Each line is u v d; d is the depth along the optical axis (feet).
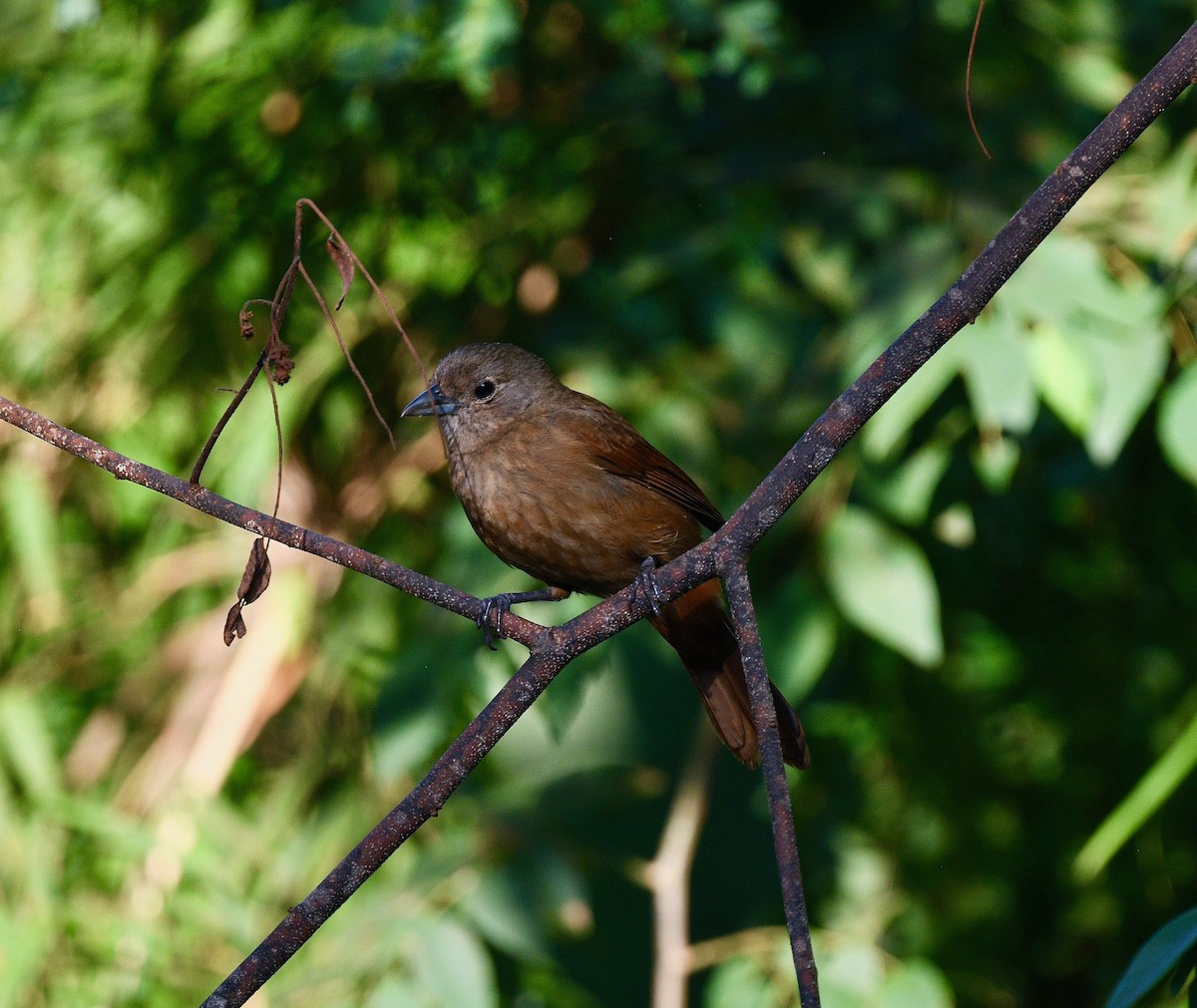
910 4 33.58
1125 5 34.71
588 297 34.35
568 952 35.04
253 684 34.45
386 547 35.60
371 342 36.37
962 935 40.01
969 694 39.45
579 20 35.04
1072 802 39.47
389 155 34.99
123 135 33.81
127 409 37.19
